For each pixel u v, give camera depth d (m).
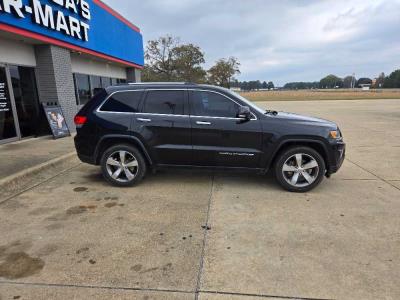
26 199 5.00
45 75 10.36
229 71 61.19
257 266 3.14
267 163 5.26
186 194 5.20
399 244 3.54
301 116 5.64
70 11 10.90
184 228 3.97
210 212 4.46
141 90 5.53
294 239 3.67
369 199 4.92
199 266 3.15
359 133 11.80
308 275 2.99
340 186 5.57
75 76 13.11
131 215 4.38
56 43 10.14
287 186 5.25
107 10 14.30
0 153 7.75
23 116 9.95
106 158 5.54
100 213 4.45
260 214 4.38
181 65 43.03
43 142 9.36
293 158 5.24
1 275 3.02
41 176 6.26
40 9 9.11
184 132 5.31
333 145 5.13
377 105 30.42
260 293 2.75
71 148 8.40
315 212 4.43
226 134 5.23
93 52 12.80
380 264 3.15
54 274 3.03
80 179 6.07
